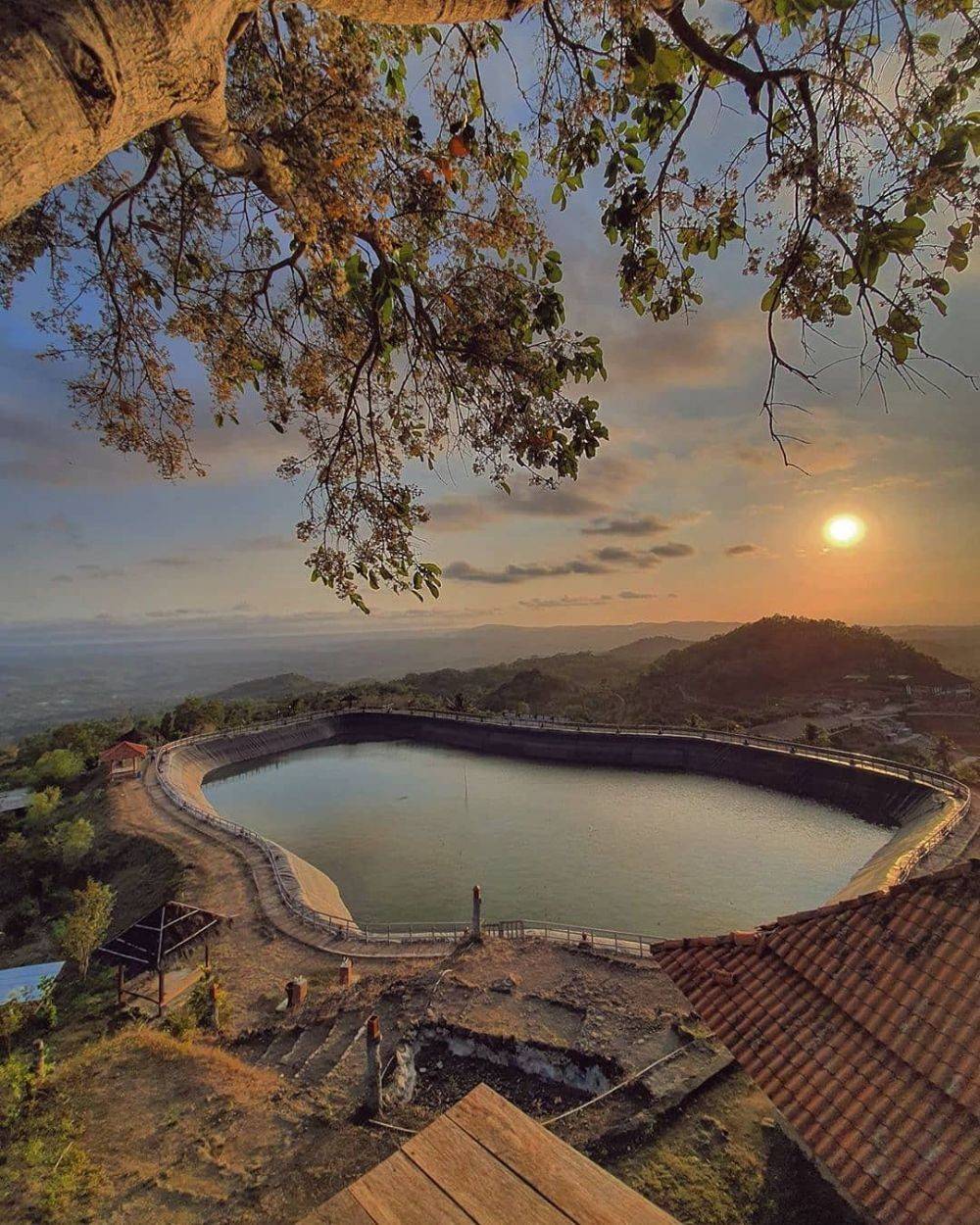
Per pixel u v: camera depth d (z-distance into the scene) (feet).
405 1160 7.55
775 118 12.18
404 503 16.52
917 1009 23.62
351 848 156.56
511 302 15.56
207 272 17.60
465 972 65.62
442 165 13.21
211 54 6.24
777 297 12.47
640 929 106.32
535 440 15.51
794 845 135.44
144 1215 36.83
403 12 7.76
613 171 14.20
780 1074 24.14
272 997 69.62
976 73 9.96
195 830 136.98
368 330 16.88
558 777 206.39
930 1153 19.75
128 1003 71.87
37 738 247.91
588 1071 48.49
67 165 5.17
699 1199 33.55
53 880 130.41
